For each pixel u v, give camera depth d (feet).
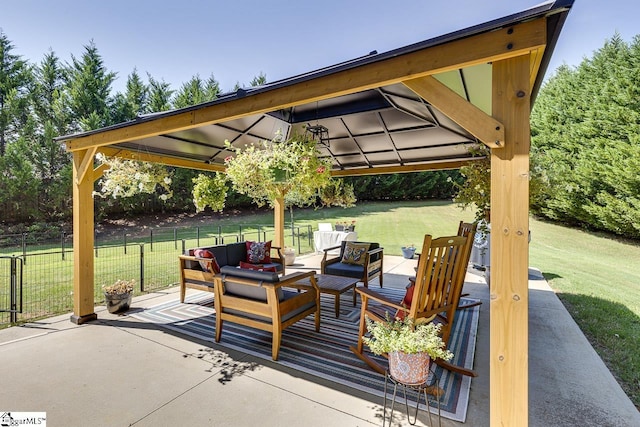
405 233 40.50
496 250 5.84
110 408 7.36
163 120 10.54
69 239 39.34
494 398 5.82
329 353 10.16
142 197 49.14
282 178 12.84
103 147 14.75
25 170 40.55
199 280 14.94
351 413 7.23
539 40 5.39
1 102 42.14
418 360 6.46
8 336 11.41
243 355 10.03
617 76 32.48
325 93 7.60
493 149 5.90
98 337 11.35
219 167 22.62
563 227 39.96
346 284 14.14
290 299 10.37
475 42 5.91
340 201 25.95
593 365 9.35
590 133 34.50
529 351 10.23
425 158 21.12
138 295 16.87
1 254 30.01
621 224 32.12
